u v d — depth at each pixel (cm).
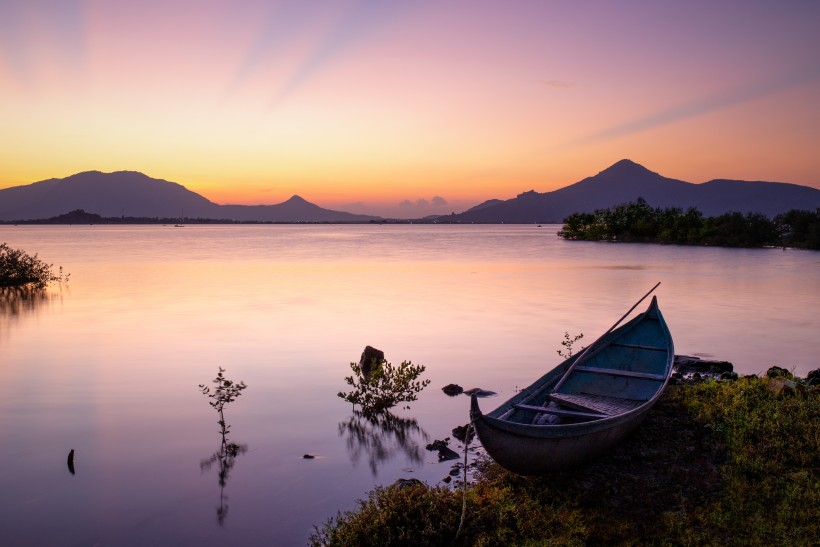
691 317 2311
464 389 1329
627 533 673
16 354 1686
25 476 884
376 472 889
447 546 661
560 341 1845
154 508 787
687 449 878
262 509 780
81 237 12756
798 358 1617
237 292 3089
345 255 6334
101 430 1078
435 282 3578
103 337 1923
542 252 6850
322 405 1221
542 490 781
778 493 738
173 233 16938
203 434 1054
